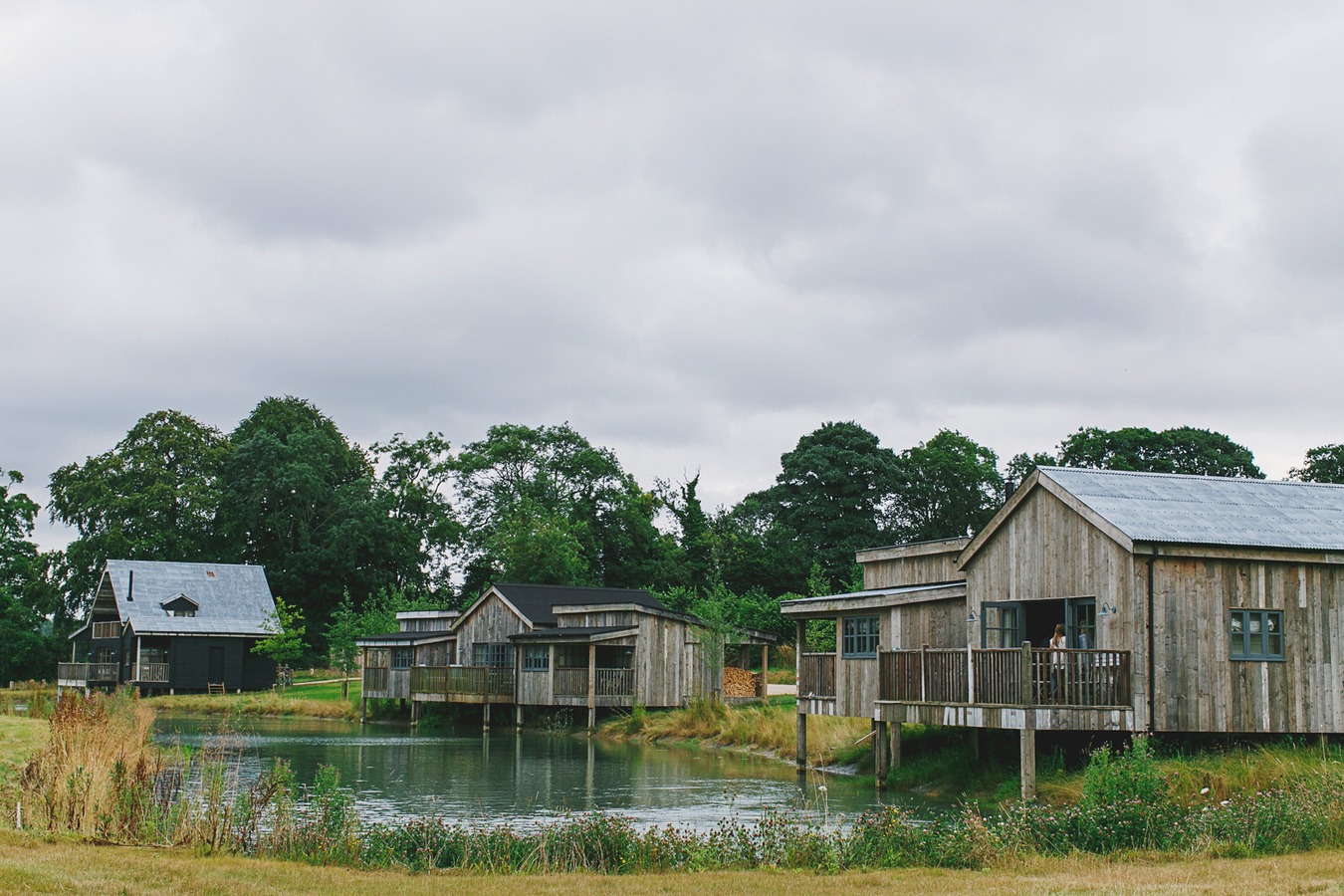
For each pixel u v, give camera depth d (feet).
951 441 286.46
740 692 168.04
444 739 146.30
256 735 151.33
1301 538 81.00
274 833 57.06
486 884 47.42
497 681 165.68
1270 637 79.82
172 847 54.85
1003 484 283.59
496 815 75.41
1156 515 80.74
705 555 276.41
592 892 46.03
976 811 62.80
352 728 168.55
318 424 338.75
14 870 44.91
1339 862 50.21
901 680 89.15
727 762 114.11
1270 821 56.54
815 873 51.83
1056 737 86.99
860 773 100.63
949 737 97.86
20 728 110.22
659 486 313.53
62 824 57.52
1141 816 58.34
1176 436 241.96
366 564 306.35
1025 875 50.14
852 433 271.28
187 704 213.87
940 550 107.96
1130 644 77.15
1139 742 65.92
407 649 189.16
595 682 154.10
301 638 282.97
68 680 246.88
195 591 253.85
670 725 141.90
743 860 55.36
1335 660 81.00
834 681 105.09
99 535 289.94
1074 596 81.46
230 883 45.47
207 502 293.02
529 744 138.21
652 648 158.92
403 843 56.54
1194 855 54.03
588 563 274.57
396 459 321.32
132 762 64.44
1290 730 79.36
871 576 120.47
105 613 270.26
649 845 55.67
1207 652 78.23
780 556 257.55
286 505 304.09
